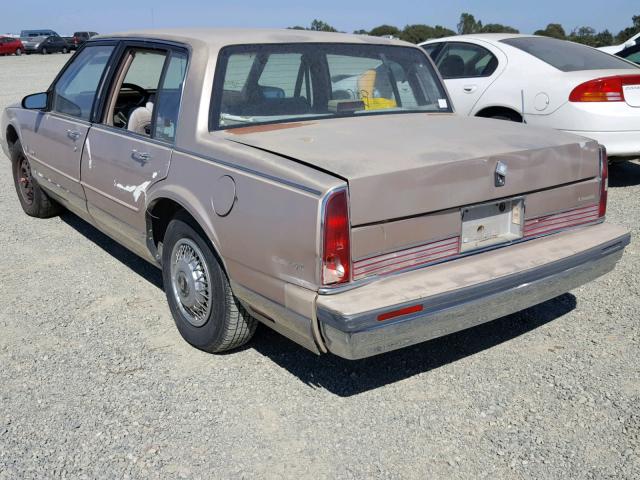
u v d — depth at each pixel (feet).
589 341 12.53
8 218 20.86
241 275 10.35
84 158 15.02
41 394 11.00
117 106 15.44
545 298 10.87
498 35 25.53
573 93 21.43
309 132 11.38
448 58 25.82
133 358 12.12
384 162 9.57
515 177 10.53
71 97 16.37
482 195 10.20
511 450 9.50
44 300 14.65
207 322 11.78
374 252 9.34
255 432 9.99
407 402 10.71
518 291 10.27
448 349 12.35
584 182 11.70
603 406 10.46
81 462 9.35
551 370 11.55
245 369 11.73
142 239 13.28
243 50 12.19
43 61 113.80
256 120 12.03
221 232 10.52
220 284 11.18
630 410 10.34
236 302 11.21
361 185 9.04
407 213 9.49
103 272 16.26
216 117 11.60
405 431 9.97
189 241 11.76
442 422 10.18
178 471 9.16
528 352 12.18
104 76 14.76
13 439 9.85
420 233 9.72
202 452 9.55
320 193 8.94
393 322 9.09
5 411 10.54
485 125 12.55
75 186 15.89
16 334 13.10
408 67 14.56
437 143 10.71
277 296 9.73
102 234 19.17
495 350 12.28
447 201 9.84
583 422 10.09
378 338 9.09
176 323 12.64
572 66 22.79
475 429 9.99
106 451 9.57
